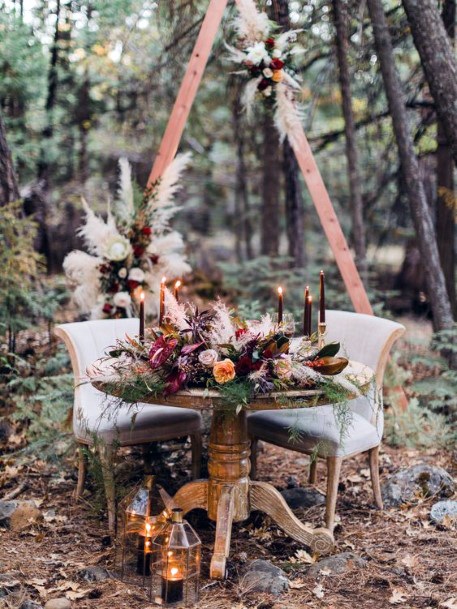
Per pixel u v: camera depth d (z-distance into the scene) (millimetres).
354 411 4055
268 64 4832
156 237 5320
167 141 5105
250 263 8156
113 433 3662
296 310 6883
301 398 3057
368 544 3512
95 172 9938
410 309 9078
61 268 9016
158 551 2982
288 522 3406
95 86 8930
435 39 5082
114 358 3439
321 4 6148
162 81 8047
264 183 9180
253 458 4164
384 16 5820
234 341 3080
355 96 7535
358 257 6875
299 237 8219
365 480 4340
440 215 6516
